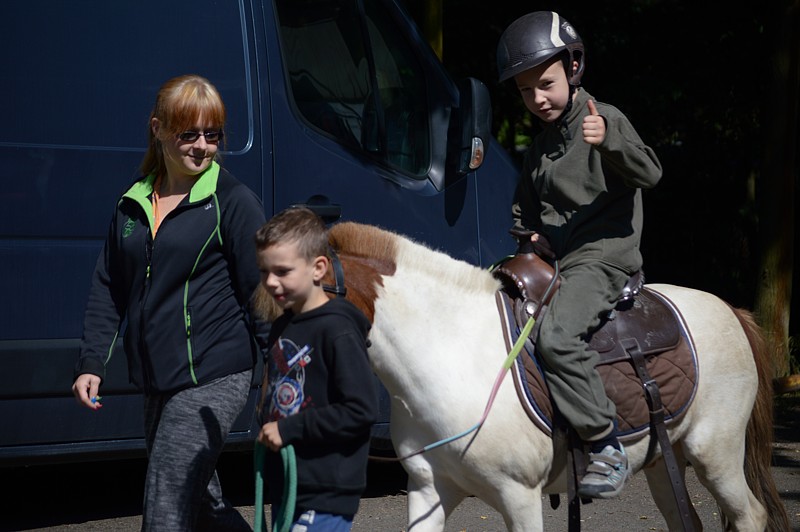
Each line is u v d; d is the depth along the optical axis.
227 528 3.66
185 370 3.37
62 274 4.88
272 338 3.07
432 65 5.94
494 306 3.63
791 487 6.24
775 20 9.32
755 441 4.25
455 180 5.89
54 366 4.86
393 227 5.70
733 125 11.54
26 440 4.85
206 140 3.36
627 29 10.80
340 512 2.97
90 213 4.95
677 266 12.11
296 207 3.09
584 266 3.69
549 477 3.65
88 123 4.96
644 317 3.85
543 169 3.83
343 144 5.61
